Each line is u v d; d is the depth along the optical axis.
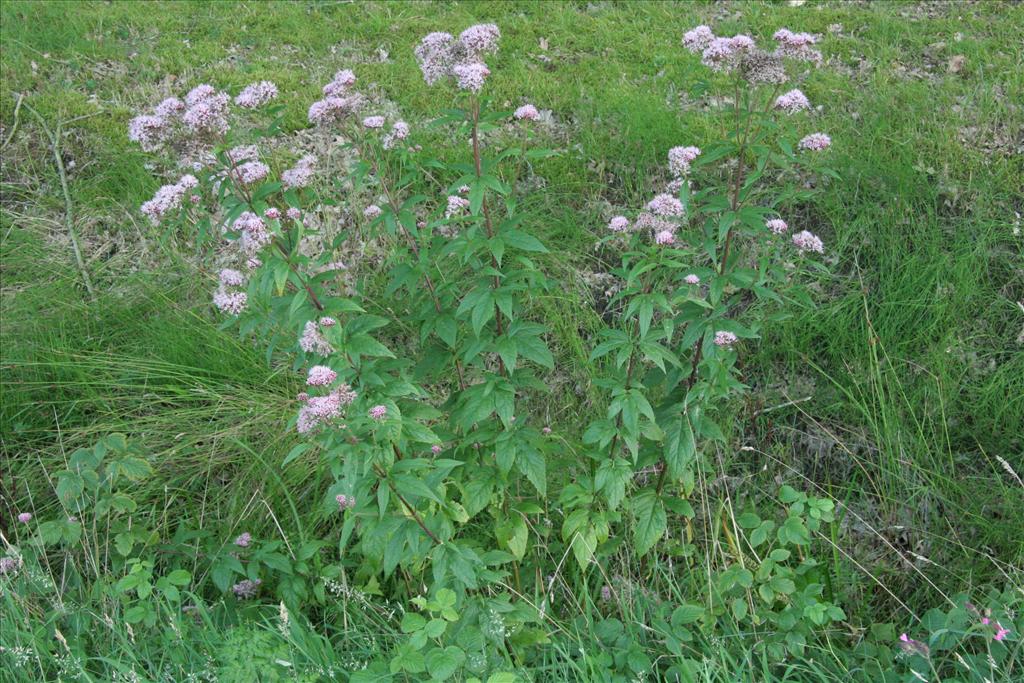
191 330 4.04
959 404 3.70
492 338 2.93
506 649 2.91
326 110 2.82
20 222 4.50
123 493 3.51
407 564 3.11
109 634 3.12
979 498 3.52
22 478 3.73
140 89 5.01
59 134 4.73
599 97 4.73
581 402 3.80
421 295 3.13
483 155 4.40
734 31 5.12
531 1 5.54
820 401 3.78
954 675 3.05
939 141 4.27
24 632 2.97
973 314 3.86
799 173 4.24
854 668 3.08
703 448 3.67
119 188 4.57
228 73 5.09
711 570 3.36
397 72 4.99
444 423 3.36
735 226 2.94
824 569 3.36
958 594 3.12
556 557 3.35
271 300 2.82
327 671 2.85
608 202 4.32
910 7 5.27
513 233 2.69
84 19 5.48
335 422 2.51
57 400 3.96
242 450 3.72
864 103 4.51
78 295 4.25
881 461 3.60
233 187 2.92
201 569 3.43
